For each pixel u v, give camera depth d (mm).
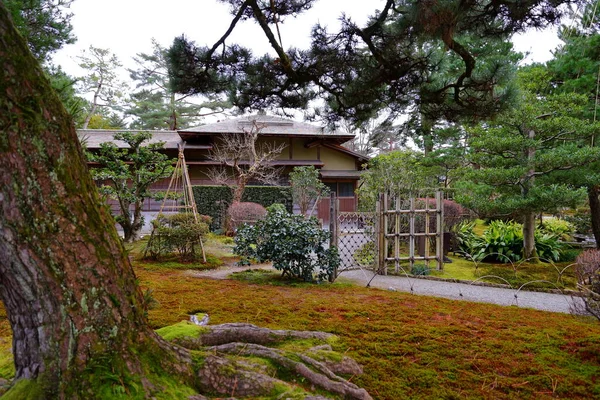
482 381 2500
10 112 1177
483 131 8164
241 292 5051
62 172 1299
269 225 6188
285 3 4188
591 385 2463
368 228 8133
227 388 1666
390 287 5875
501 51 8211
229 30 4293
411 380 2455
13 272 1230
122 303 1467
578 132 7211
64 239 1291
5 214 1178
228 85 4844
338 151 18484
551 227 11562
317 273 6590
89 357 1337
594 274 3836
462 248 9578
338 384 1947
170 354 1626
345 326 3514
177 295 4742
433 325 3627
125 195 9062
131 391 1362
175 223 8094
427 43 4281
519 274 7188
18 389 1263
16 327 1328
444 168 14531
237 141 14852
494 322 3793
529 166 7332
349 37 4273
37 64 1296
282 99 5070
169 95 27219
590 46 8102
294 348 2482
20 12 5719
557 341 3229
